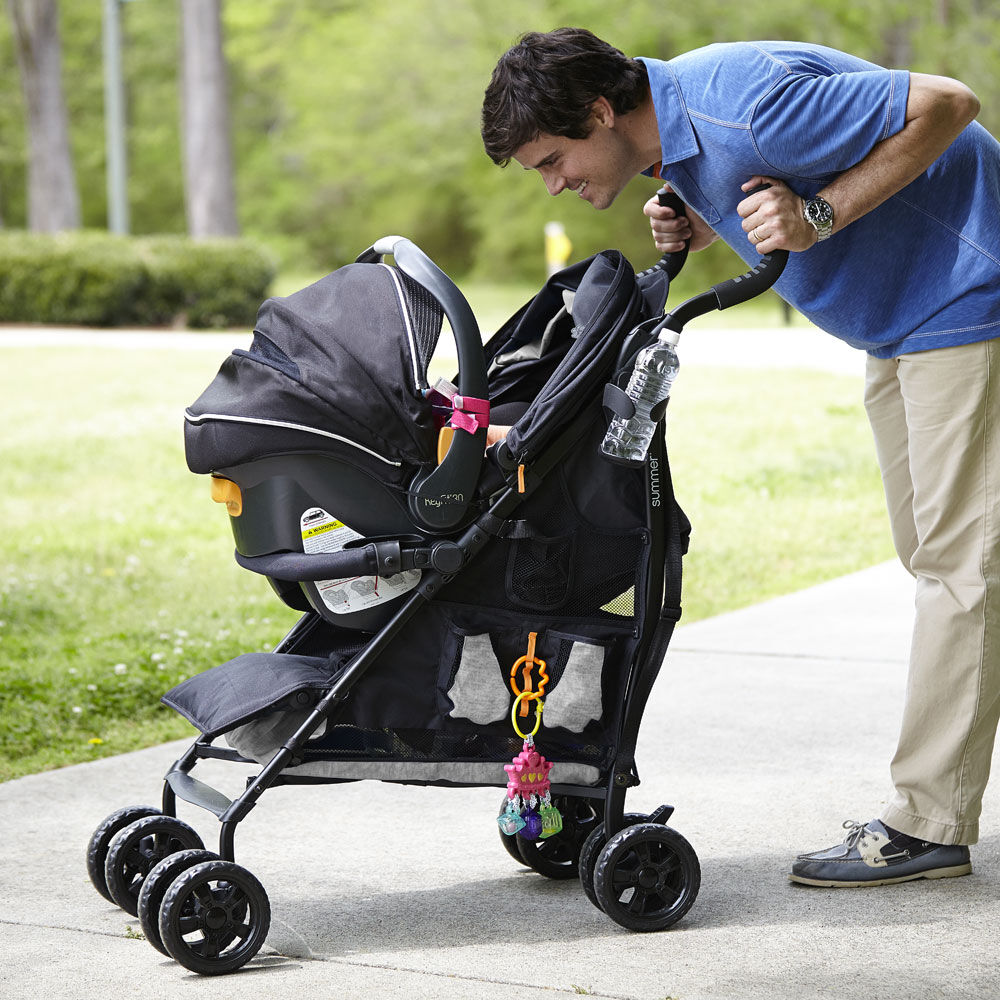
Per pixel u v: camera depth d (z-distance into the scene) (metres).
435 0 122.69
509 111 8.49
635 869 8.59
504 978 7.92
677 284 114.19
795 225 8.45
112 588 19.67
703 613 18.09
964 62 103.31
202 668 15.22
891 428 9.70
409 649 8.56
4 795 11.53
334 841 10.41
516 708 8.70
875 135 8.32
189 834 8.80
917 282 8.99
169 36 146.00
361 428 8.14
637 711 8.67
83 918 9.02
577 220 121.44
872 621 17.06
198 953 8.00
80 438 33.94
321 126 131.00
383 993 7.75
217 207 92.06
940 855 9.23
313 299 8.54
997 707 9.12
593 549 8.65
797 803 10.88
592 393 8.45
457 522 8.33
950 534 9.10
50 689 14.45
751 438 31.62
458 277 132.38
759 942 8.35
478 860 10.02
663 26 104.56
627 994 7.64
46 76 97.62
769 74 8.46
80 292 61.50
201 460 8.35
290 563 8.32
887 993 7.59
